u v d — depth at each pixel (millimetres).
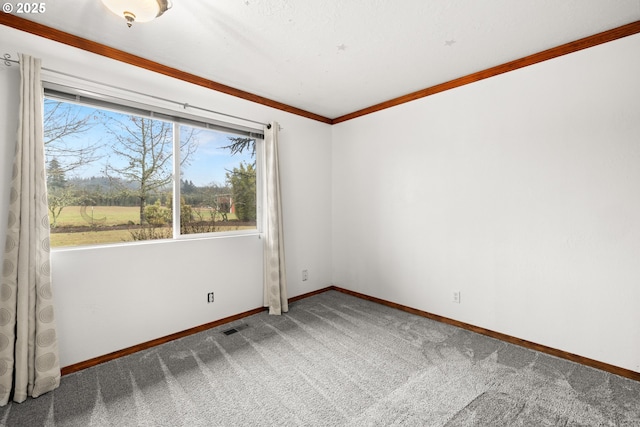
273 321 2912
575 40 2076
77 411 1650
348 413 1634
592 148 2047
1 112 1761
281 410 1661
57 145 2039
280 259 3145
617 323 1978
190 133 2711
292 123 3443
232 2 1647
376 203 3428
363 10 1730
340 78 2684
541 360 2166
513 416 1598
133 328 2303
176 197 2607
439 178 2865
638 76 1875
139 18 1514
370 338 2533
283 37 2016
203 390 1838
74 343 2037
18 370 1706
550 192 2227
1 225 1757
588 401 1707
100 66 2102
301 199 3568
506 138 2432
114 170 2291
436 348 2354
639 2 1670
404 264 3182
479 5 1691
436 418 1588
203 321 2715
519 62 2336
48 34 1891
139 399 1754
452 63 2410
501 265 2486
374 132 3420
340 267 3873
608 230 2000
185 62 2369
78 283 2051
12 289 1705
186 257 2602
